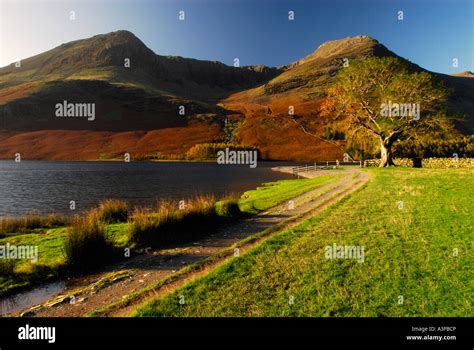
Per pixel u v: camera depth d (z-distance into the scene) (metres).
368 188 24.38
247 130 175.88
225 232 15.95
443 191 19.70
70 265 11.38
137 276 10.50
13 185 47.12
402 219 13.56
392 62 45.97
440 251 9.66
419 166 50.97
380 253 9.94
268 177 60.47
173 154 150.50
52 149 153.25
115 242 14.09
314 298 7.46
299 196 26.23
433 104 44.25
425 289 7.49
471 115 193.75
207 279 8.86
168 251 13.17
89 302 8.66
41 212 26.53
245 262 9.98
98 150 155.50
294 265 9.46
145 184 48.53
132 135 175.62
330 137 145.88
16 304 8.87
